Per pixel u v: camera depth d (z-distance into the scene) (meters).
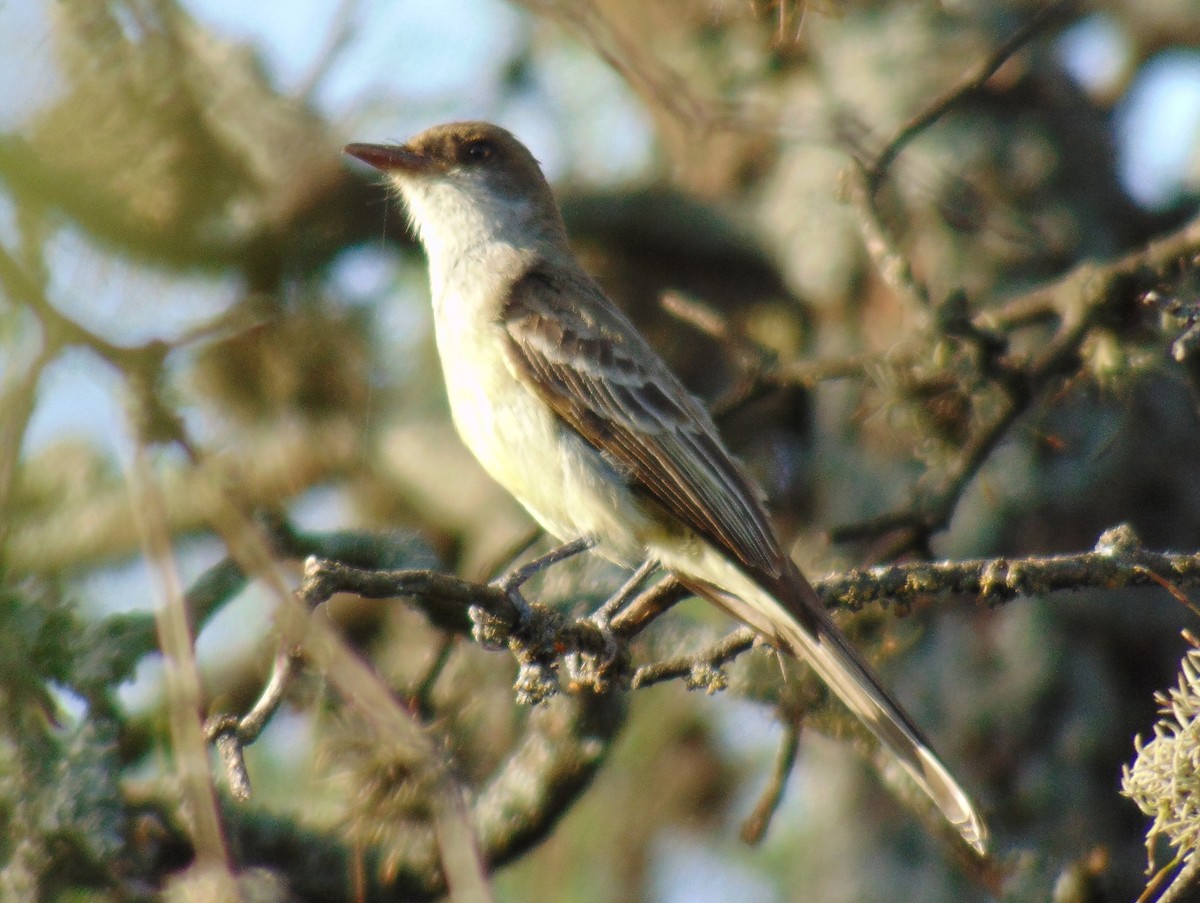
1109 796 12.38
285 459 14.62
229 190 12.62
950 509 11.02
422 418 15.15
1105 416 13.01
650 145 15.12
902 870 12.75
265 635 10.27
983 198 13.64
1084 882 10.88
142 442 6.80
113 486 13.36
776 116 11.77
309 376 14.28
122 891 8.49
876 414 11.93
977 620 12.87
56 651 8.82
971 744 12.53
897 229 13.75
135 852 8.60
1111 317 10.93
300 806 10.23
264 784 12.01
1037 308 11.27
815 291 14.16
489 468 10.25
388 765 8.89
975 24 14.17
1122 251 13.87
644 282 15.08
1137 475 13.00
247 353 14.09
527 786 9.89
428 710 10.28
